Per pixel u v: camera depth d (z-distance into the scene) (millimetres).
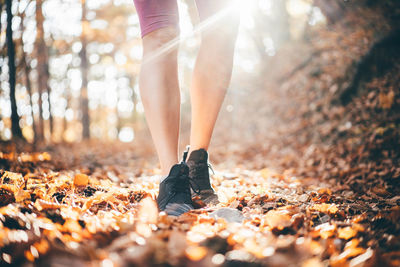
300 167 4348
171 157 1647
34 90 9609
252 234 1185
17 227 1178
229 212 1477
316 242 1098
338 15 6516
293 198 1983
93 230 1184
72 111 19734
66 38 9148
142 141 11781
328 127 5430
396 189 2496
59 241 1099
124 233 1193
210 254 1021
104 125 24969
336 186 2811
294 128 6762
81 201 1677
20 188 1667
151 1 1663
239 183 2635
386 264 988
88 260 972
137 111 19625
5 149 2881
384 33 5113
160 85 1633
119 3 10453
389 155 3516
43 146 5945
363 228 1253
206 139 1815
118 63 14047
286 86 8391
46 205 1371
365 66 5289
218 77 1742
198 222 1340
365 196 2146
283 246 1077
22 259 993
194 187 1780
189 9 5559
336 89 5918
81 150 7043
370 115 4621
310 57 8297
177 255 978
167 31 1674
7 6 3574
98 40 12094
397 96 4270
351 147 4207
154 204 1563
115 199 1726
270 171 3963
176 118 1683
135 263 946
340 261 1037
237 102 10203
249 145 7480
